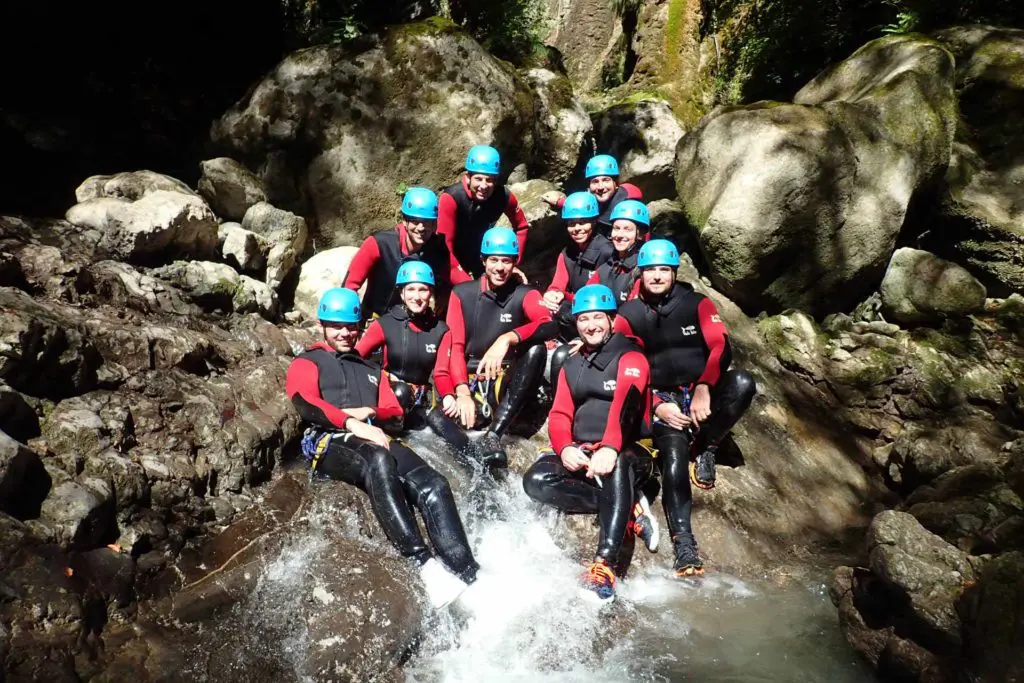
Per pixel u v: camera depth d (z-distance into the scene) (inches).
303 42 325.1
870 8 344.8
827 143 253.4
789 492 218.2
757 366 256.1
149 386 176.6
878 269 269.1
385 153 264.7
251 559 156.0
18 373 153.2
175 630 142.2
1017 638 143.7
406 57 263.6
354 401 174.7
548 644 158.7
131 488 154.2
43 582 131.0
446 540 159.9
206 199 252.1
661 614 172.1
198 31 301.3
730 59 387.2
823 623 176.7
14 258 171.3
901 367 252.7
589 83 450.0
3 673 120.1
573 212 216.8
